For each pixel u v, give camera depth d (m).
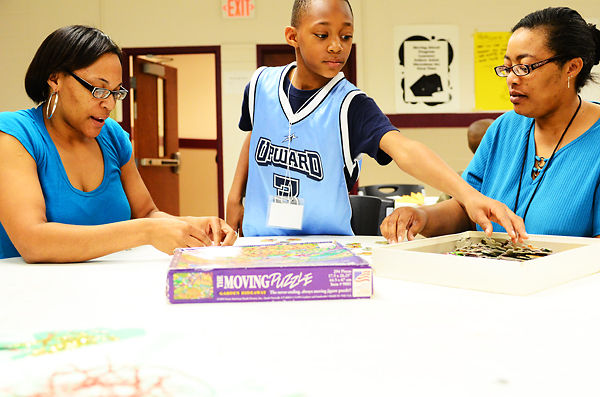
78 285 0.92
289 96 1.74
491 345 0.57
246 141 1.99
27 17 5.23
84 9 5.22
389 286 0.88
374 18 5.18
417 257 0.90
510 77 1.36
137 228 1.13
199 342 0.60
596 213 1.33
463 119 5.21
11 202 1.19
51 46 1.29
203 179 6.93
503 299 0.78
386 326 0.65
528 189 1.45
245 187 2.02
